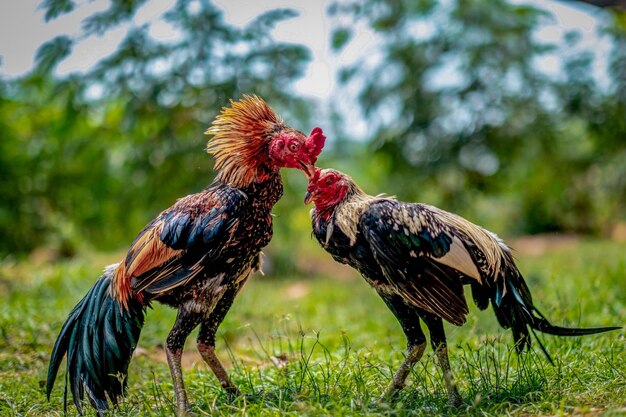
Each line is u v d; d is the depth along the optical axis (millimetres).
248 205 5758
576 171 18609
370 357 6926
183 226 5629
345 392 5844
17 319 8984
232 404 5840
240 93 11945
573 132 17797
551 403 5426
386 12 14609
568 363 6531
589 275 11445
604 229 22922
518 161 16594
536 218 23094
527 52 15289
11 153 14508
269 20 11672
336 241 5645
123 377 5855
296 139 5715
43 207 15312
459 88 15469
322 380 6273
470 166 15562
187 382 6926
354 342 8594
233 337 9508
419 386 6164
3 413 6270
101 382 5922
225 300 6078
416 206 5527
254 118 5855
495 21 15102
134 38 11531
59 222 15977
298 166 5719
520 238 23125
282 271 16547
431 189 15883
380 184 17844
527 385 5938
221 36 11641
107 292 6023
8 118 14406
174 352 5812
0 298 10789
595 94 15797
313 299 12945
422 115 15383
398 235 5398
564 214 22547
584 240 21828
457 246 5406
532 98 15758
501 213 23719
